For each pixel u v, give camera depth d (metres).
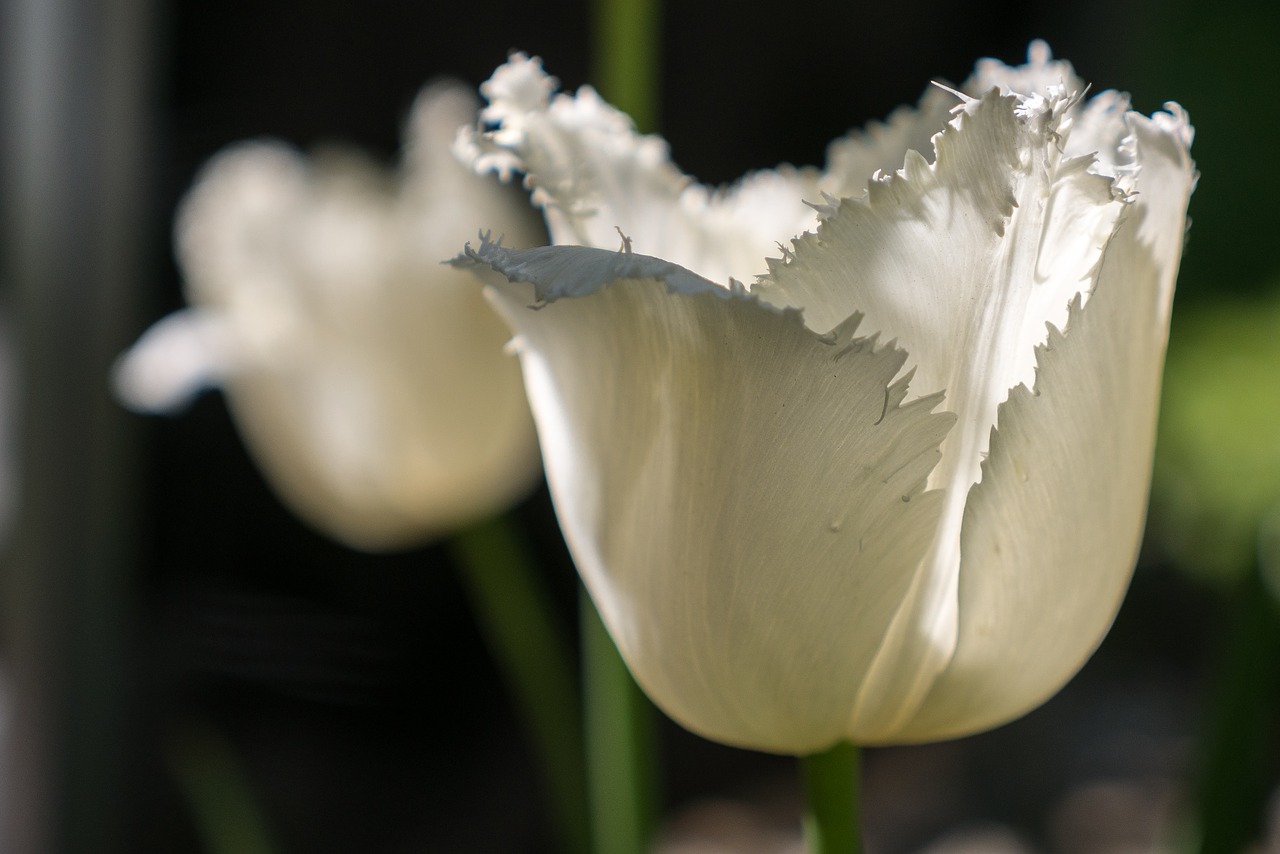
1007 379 0.39
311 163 0.72
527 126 0.42
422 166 0.66
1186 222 0.39
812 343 0.38
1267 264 2.12
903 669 0.40
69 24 0.50
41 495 0.52
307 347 0.63
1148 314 0.39
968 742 1.46
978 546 0.39
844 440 0.38
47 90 0.51
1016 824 1.30
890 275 0.38
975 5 1.82
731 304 0.38
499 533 0.66
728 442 0.38
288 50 1.44
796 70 1.74
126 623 0.53
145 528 1.26
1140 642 1.72
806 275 0.38
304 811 1.33
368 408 0.63
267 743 1.37
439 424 0.63
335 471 0.64
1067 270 0.39
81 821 0.52
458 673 1.49
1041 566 0.39
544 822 1.41
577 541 0.40
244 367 0.65
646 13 0.48
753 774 1.49
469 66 1.52
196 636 1.11
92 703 0.52
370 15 1.48
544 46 1.54
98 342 0.52
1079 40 1.83
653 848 0.50
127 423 0.52
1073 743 1.44
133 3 0.51
